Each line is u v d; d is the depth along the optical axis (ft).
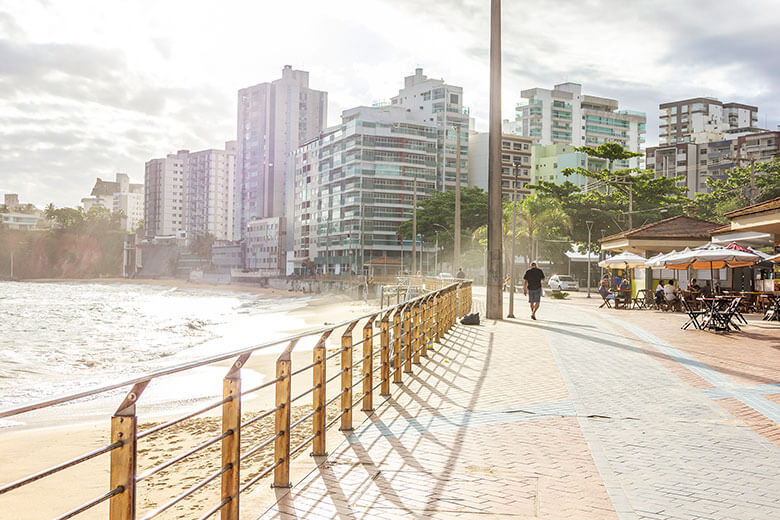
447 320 59.82
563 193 268.00
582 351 44.86
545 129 565.53
